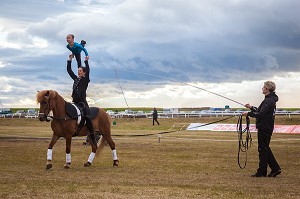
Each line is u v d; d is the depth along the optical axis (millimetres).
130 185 11289
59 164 16188
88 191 10234
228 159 18609
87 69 15555
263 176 13258
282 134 39969
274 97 13188
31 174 13156
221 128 47500
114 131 46438
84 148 23281
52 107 14414
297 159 18953
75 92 15414
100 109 15984
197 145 26203
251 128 42781
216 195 10000
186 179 12555
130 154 20500
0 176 12594
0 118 74000
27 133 38844
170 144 26891
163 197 9656
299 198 9797
